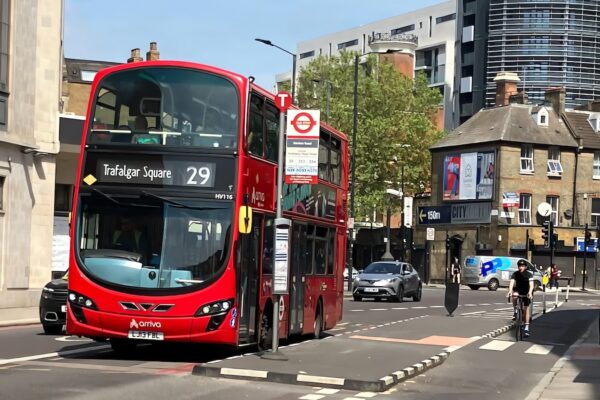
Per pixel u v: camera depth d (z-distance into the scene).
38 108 33.06
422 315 33.50
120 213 15.55
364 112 81.62
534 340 24.47
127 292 15.16
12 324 24.86
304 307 20.08
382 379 13.86
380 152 79.94
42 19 33.25
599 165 76.12
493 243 72.94
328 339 20.52
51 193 33.59
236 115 15.81
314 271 20.95
